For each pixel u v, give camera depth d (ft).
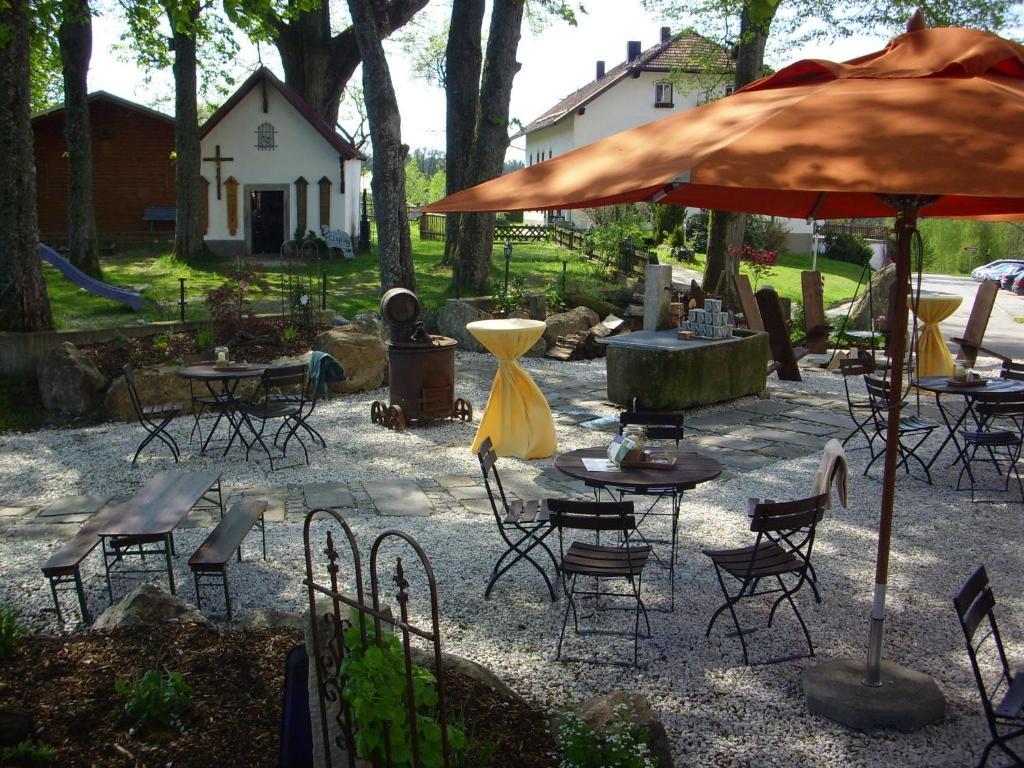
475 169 64.75
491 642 18.12
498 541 23.97
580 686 16.39
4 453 33.91
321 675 11.60
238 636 16.28
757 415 39.78
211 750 12.85
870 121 11.66
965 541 24.16
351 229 97.91
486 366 51.26
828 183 10.32
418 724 11.53
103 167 98.78
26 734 13.10
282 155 90.38
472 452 33.27
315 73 99.96
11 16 40.09
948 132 11.16
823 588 20.89
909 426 29.96
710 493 28.45
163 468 31.40
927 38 13.96
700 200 18.69
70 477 30.50
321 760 11.94
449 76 74.23
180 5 42.93
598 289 63.77
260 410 32.24
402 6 84.53
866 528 25.13
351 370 44.04
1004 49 13.48
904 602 20.17
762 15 20.66
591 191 11.78
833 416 39.55
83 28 65.67
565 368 51.08
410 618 19.15
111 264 80.18
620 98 129.80
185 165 80.18
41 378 39.22
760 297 47.85
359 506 27.07
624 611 19.58
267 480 29.86
